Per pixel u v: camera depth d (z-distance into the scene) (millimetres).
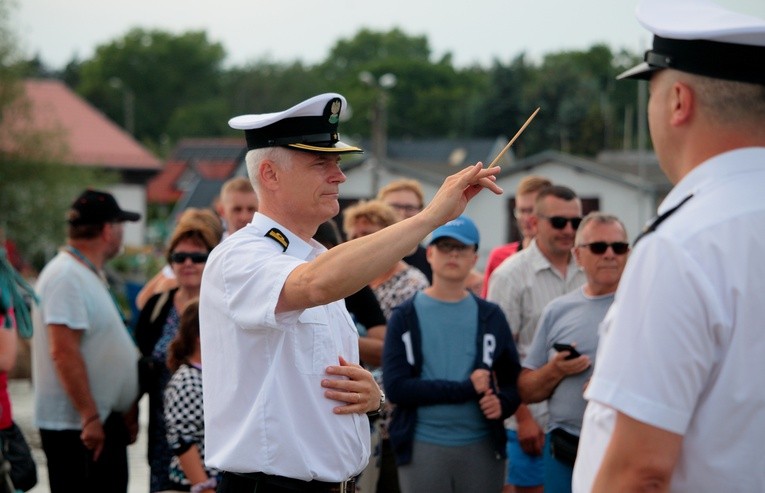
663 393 2828
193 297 7352
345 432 4320
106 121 71875
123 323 7457
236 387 4191
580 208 7746
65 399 7234
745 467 2885
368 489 7109
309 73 134625
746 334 2859
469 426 6699
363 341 7082
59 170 47406
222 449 4254
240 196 8562
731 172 2961
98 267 7504
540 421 7539
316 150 4277
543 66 99062
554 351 6742
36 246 47406
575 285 7750
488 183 3842
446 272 6836
